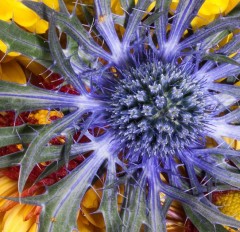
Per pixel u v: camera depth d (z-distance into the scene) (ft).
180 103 0.33
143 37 0.31
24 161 0.26
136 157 0.33
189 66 0.33
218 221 0.30
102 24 0.30
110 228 0.31
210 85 0.33
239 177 0.33
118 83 0.32
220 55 0.30
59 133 0.28
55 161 0.29
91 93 0.30
